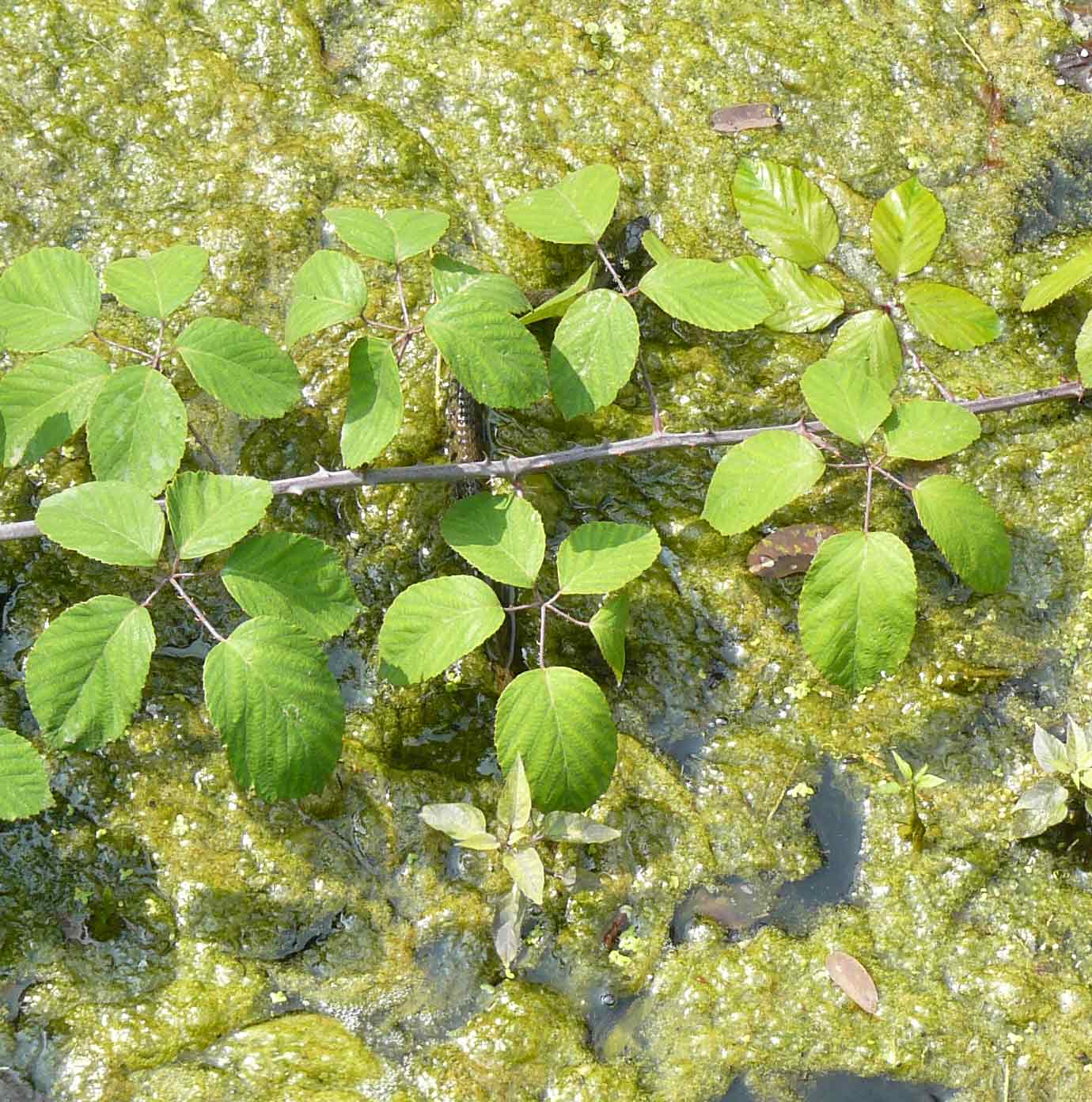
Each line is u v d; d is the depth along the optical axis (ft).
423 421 6.52
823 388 6.20
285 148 6.73
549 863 6.22
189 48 6.83
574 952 6.17
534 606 6.17
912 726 6.36
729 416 6.60
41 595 6.34
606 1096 6.05
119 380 6.12
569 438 6.56
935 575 6.48
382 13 6.91
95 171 6.70
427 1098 6.03
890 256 6.54
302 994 6.12
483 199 6.73
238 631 6.01
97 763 6.23
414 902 6.19
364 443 6.15
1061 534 6.50
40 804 5.98
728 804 6.29
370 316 6.59
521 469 6.28
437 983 6.14
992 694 6.39
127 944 6.12
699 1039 6.11
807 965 6.16
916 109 6.87
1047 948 6.17
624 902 6.21
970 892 6.22
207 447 6.48
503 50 6.89
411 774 6.28
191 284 6.22
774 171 6.59
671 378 6.63
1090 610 6.44
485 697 6.36
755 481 6.20
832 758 6.34
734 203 6.72
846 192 6.78
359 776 6.26
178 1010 6.07
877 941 6.19
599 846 6.24
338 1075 6.04
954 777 6.32
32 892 6.14
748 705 6.39
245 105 6.79
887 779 6.31
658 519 6.52
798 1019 6.12
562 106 6.84
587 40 6.92
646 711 6.37
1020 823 6.22
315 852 6.20
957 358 6.66
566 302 6.42
